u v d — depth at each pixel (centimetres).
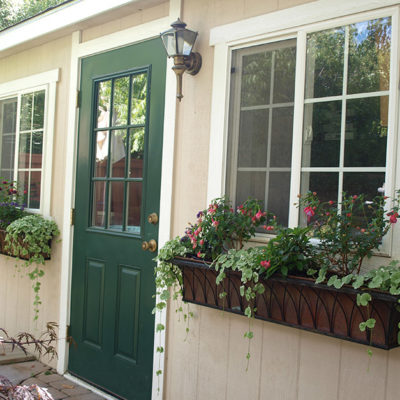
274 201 241
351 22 213
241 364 245
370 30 209
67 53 372
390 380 192
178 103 283
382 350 195
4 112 455
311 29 225
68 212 358
